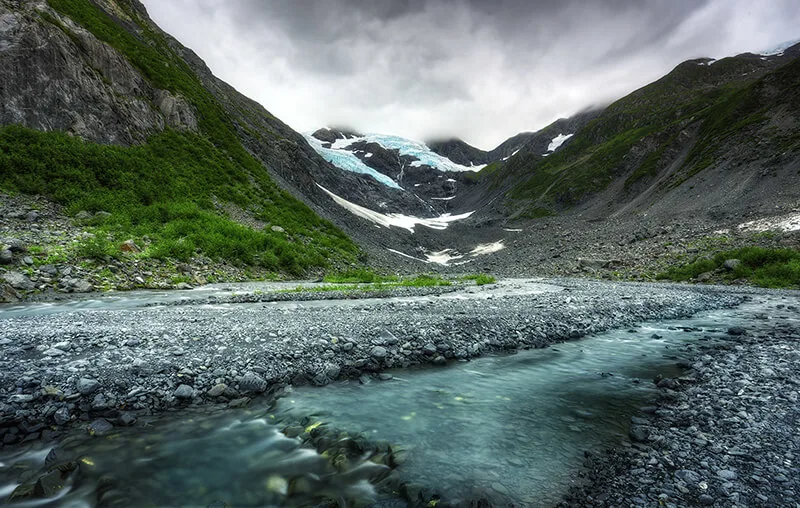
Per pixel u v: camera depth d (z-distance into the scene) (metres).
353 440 5.43
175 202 32.16
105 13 59.12
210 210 35.34
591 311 15.45
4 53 30.86
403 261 71.06
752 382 7.73
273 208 45.72
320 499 4.16
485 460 5.02
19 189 23.66
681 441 5.46
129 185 30.08
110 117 37.06
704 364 9.26
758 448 5.16
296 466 4.84
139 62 50.56
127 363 7.44
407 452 5.16
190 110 51.59
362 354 9.17
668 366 9.29
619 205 117.44
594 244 64.69
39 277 15.89
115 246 21.36
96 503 4.06
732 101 114.50
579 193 150.38
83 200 25.64
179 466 4.79
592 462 5.00
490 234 145.00
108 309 12.99
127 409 6.23
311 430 5.77
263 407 6.60
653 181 115.38
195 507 4.02
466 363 9.48
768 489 4.26
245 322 11.03
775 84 94.00
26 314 11.70
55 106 32.66
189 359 7.88
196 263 24.30
